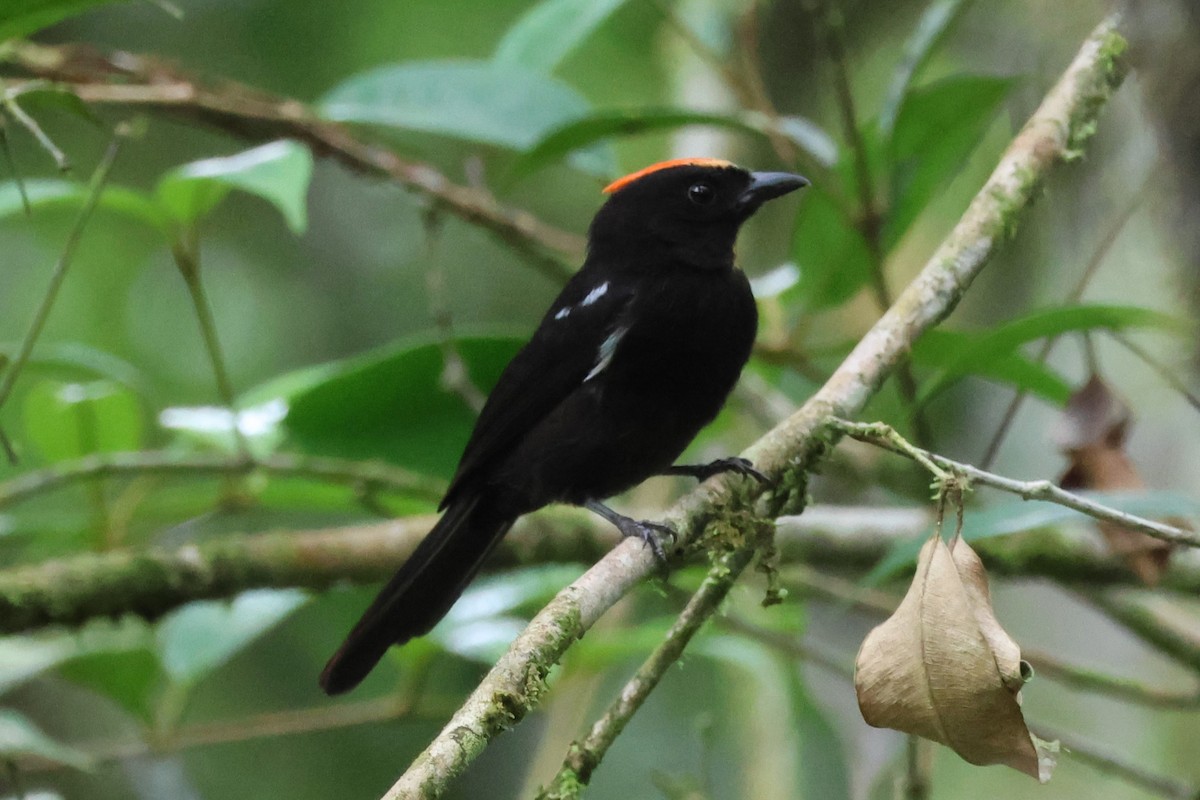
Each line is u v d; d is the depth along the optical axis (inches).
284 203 277.4
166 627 344.2
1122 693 329.1
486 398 349.1
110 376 345.4
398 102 347.6
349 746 516.4
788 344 370.0
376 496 363.9
